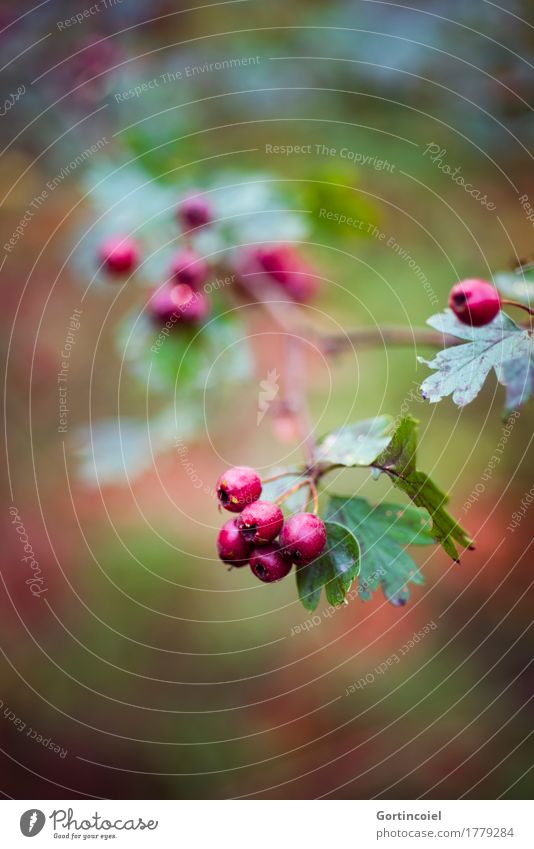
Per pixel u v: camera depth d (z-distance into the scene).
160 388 0.44
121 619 0.71
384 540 0.33
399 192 0.57
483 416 0.63
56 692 0.68
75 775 0.65
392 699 0.66
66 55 0.49
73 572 0.71
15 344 0.66
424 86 0.47
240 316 0.47
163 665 0.71
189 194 0.44
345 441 0.34
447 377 0.33
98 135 0.50
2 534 0.68
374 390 0.63
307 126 0.52
